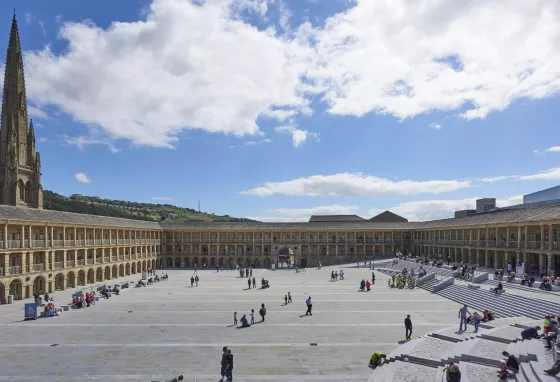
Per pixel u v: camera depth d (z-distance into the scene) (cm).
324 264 10219
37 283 5300
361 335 2973
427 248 9438
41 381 2073
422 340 2661
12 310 4138
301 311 3922
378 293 5116
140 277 7638
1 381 2073
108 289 5047
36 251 5191
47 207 13975
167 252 10269
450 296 4662
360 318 3572
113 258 7450
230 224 10525
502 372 1806
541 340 2317
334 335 2980
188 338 2920
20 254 4922
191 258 10294
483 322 3031
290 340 2847
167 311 3975
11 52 7725
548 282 3894
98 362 2380
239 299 4706
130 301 4612
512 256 6088
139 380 2084
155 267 9481
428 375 2022
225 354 2039
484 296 4116
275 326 3281
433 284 5366
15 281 4850
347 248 10456
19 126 7738
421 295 4931
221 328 3228
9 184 7331
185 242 10256
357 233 10488
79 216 6706
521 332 2434
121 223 8025
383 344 2734
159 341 2842
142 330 3173
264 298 4766
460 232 7712
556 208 5166
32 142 8062
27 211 5394
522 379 1794
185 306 4253
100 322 3478
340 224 10569
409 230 10300
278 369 2244
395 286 5709
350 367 2277
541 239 4978
